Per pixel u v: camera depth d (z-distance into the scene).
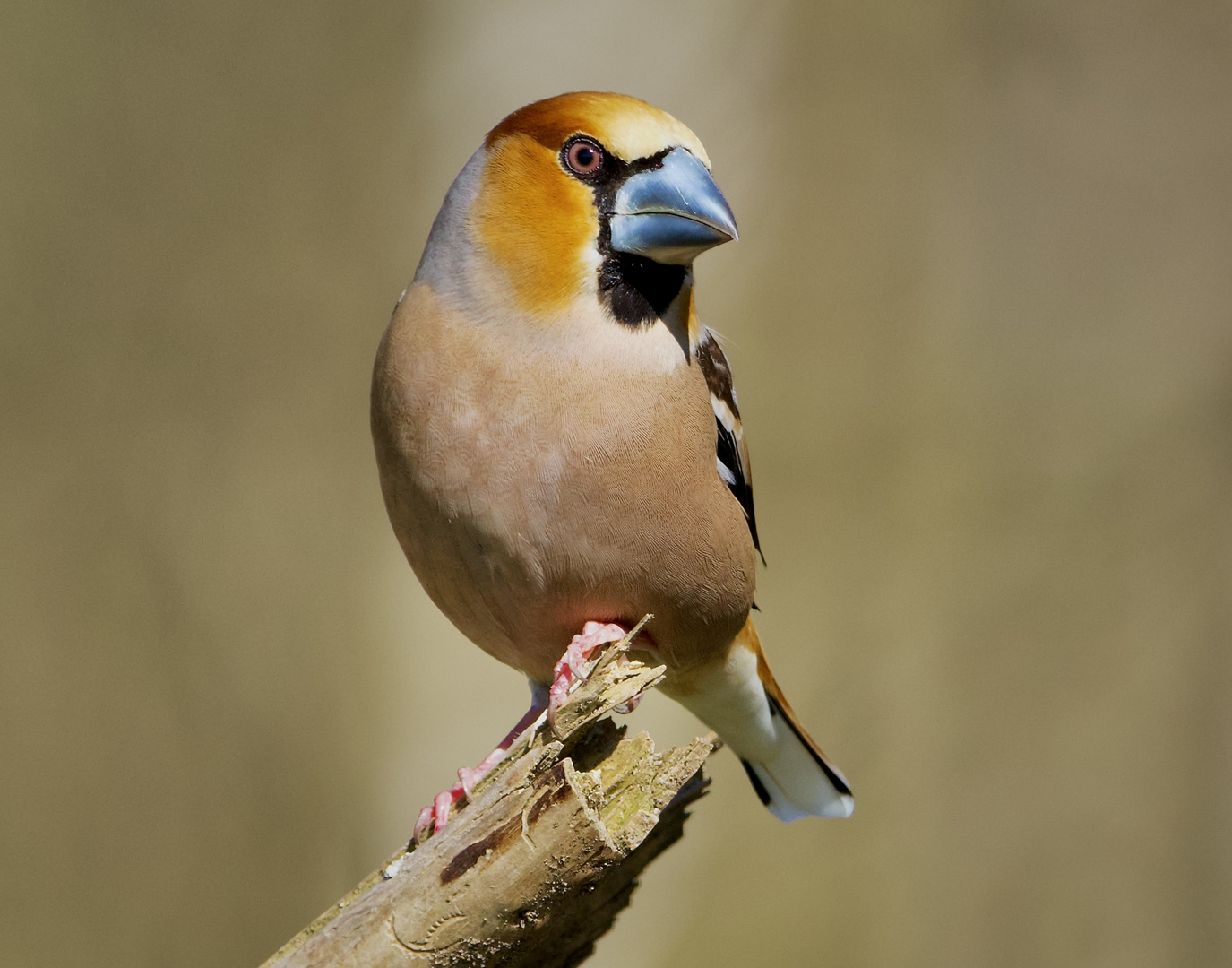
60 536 13.00
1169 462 15.12
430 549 5.46
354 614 12.97
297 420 13.37
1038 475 14.95
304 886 12.36
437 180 13.23
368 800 12.54
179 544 13.09
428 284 5.48
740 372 13.05
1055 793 14.08
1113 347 15.66
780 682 12.88
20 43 13.46
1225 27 16.06
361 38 13.36
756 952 12.04
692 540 5.40
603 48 12.91
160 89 13.62
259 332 13.45
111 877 12.23
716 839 12.05
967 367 15.04
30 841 12.15
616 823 4.57
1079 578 14.56
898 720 13.23
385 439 5.39
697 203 5.27
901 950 13.06
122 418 13.38
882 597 13.41
